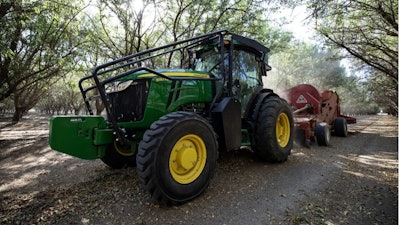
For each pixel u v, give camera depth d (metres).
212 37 3.62
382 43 7.55
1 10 6.16
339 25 7.09
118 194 2.76
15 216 2.35
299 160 4.22
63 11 7.68
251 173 3.44
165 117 2.56
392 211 2.32
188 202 2.55
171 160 2.48
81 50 9.26
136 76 2.99
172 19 10.48
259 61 4.61
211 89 3.55
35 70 8.80
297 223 2.13
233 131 3.32
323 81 27.83
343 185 3.00
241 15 9.95
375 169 3.68
